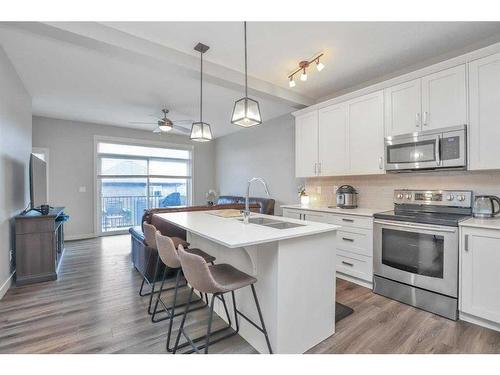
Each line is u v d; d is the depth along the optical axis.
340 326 2.10
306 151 3.96
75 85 3.65
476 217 2.38
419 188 2.98
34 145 5.09
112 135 5.97
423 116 2.62
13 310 2.39
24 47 2.66
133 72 3.26
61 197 5.36
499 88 2.15
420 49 2.74
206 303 2.51
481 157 2.25
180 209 3.39
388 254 2.63
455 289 2.17
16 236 2.98
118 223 6.23
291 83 3.24
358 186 3.65
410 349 1.80
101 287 2.94
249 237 1.59
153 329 2.07
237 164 6.67
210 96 4.10
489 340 1.89
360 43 2.62
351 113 3.33
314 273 1.87
